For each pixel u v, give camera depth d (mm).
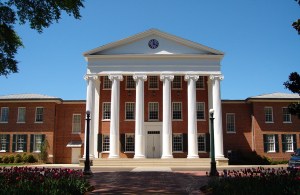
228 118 48656
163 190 17219
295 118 48062
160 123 46531
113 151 42250
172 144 46219
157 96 47219
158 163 40688
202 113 46969
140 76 43781
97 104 45688
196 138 42688
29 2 21797
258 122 47625
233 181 15438
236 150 47562
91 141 42719
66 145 48219
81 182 16094
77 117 49031
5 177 15406
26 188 12633
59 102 48781
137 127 42750
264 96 49094
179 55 43938
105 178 23125
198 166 39969
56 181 14695
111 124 42938
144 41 44500
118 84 43938
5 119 48656
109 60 44281
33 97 49219
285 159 46906
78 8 22344
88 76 43875
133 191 16766
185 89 47438
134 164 40656
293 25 15625
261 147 47031
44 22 22609
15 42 23703
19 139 48156
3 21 22422
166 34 44344
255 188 13133
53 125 47906
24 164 44531
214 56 44031
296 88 15469
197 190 17281
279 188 12867
